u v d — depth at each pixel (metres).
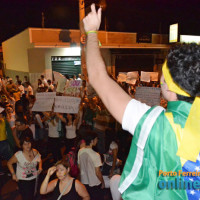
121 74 7.17
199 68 0.75
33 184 4.23
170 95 0.83
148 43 19.47
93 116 6.65
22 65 18.95
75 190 3.20
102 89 0.83
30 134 4.27
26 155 4.17
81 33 8.60
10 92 12.09
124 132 6.16
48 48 15.98
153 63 19.97
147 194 0.76
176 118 0.77
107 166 5.12
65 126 6.62
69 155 3.51
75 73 17.34
